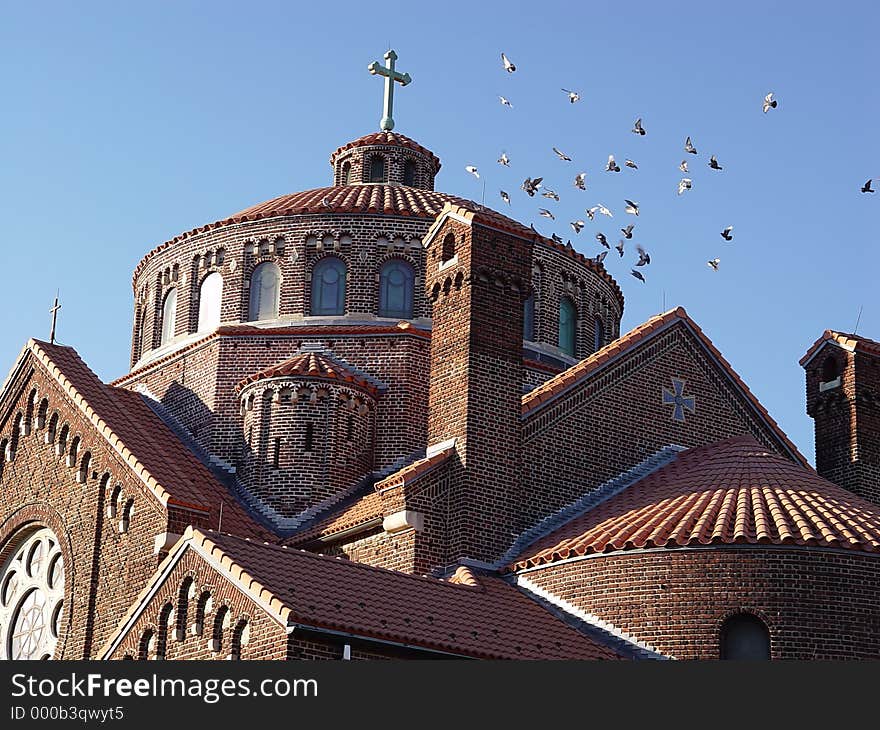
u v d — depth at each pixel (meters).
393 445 49.91
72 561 45.44
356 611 34.75
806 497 41.28
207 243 55.03
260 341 52.00
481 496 42.44
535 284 54.19
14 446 49.97
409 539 41.62
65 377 48.12
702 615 38.34
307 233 53.56
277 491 47.91
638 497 43.69
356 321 52.47
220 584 35.12
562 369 53.75
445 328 44.56
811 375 50.62
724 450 45.72
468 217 44.75
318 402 48.78
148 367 54.91
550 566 40.78
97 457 45.69
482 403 43.28
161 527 42.16
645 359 47.66
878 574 38.72
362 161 59.94
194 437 51.41
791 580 38.22
